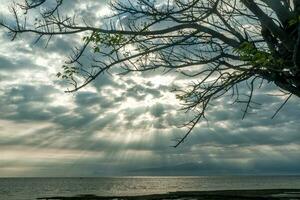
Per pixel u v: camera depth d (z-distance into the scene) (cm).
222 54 704
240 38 709
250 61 621
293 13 662
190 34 718
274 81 695
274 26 669
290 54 674
